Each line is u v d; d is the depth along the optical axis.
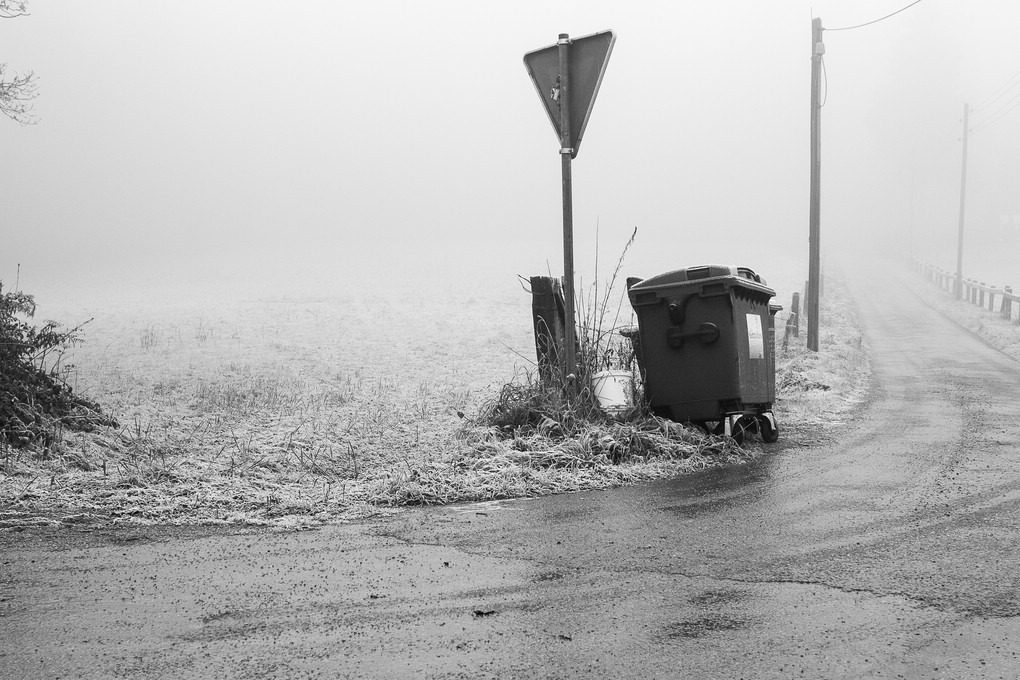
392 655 3.79
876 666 3.66
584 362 10.13
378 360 17.81
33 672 3.59
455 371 16.36
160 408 11.62
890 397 14.28
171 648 3.86
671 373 10.02
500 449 8.44
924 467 8.34
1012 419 11.60
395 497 7.03
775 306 10.89
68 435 8.59
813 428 11.22
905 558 5.26
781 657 3.76
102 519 6.23
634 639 3.97
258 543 5.70
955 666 3.66
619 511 6.66
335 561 5.27
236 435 9.70
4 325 9.19
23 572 4.99
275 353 18.52
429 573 5.02
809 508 6.68
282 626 4.14
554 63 9.27
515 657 3.76
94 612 4.32
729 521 6.29
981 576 4.89
